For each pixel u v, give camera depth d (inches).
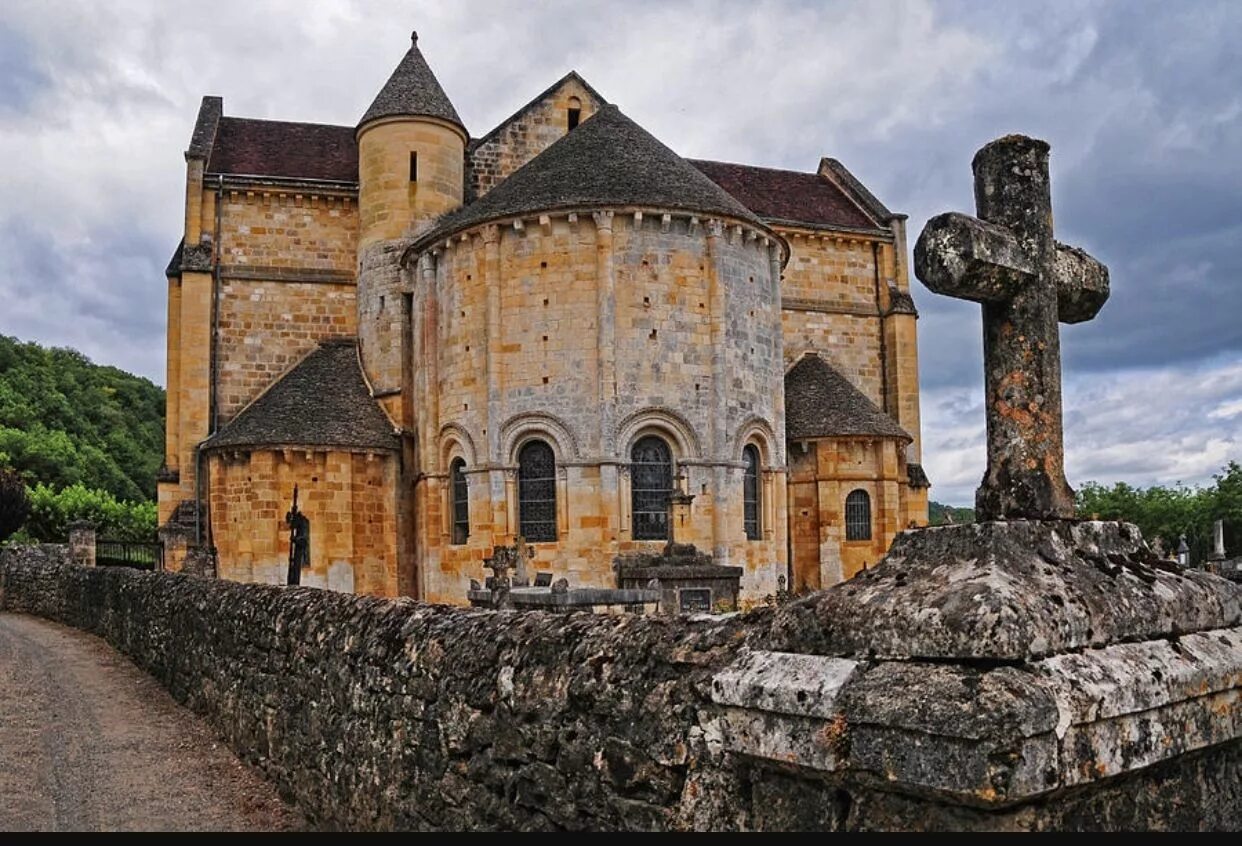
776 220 1892.2
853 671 154.5
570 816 211.3
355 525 1424.7
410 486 1477.6
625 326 1232.8
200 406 1574.8
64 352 3651.6
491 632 259.0
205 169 1656.0
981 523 172.6
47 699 698.8
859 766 147.6
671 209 1241.4
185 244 1610.5
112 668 844.0
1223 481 3078.2
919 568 171.2
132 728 594.6
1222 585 198.1
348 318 1678.2
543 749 221.0
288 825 383.6
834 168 2180.1
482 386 1275.8
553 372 1236.5
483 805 242.7
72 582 1253.1
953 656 146.6
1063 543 177.0
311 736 381.1
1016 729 135.0
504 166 1713.8
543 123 1740.9
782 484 1347.2
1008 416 198.5
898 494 1695.4
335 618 373.4
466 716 252.2
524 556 1137.4
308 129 1840.6
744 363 1301.7
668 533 1232.2
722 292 1268.5
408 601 345.1
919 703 141.7
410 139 1592.0
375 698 313.9
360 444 1424.7
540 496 1246.9
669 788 187.2
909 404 1952.5
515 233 1266.0
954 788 136.0
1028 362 198.2
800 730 157.0
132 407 3580.2
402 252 1470.2
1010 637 143.9
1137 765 154.2
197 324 1581.0
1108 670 152.9
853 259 1995.6
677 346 1244.5
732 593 1100.5
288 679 418.3
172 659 709.9
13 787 466.0
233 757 505.7
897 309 1961.1
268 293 1651.1
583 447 1218.6
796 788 161.3
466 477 1291.8
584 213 1234.0
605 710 204.5
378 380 1541.6
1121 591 171.8
